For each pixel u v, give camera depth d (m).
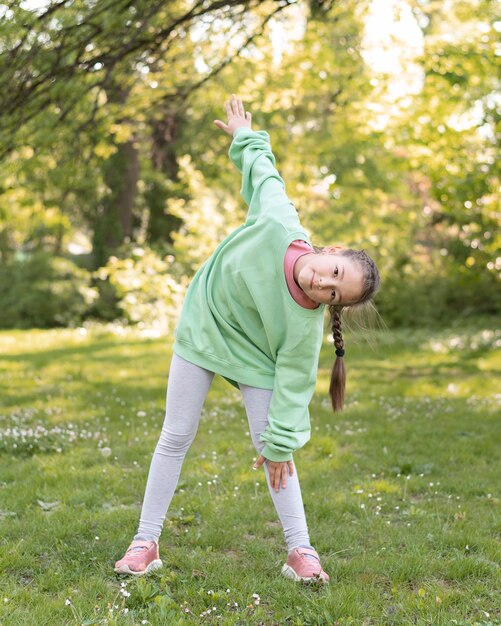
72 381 9.92
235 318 3.43
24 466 5.41
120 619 3.02
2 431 6.25
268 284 3.33
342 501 4.73
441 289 18.98
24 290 22.22
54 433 6.34
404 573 3.59
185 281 17.47
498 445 6.48
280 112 18.83
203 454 5.85
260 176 3.64
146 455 5.77
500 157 11.44
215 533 4.09
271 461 3.44
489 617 3.13
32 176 9.95
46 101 7.93
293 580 3.46
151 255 17.62
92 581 3.38
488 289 18.58
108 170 23.05
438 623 3.06
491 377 10.96
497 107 11.85
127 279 17.47
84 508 4.50
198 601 3.24
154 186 24.09
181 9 8.41
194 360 3.47
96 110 8.48
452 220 15.16
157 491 3.55
